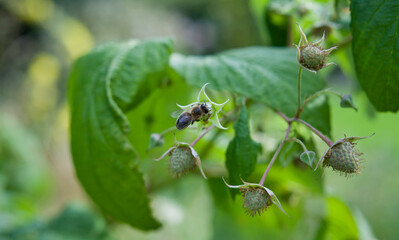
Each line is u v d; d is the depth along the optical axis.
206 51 1.32
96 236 0.31
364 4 0.22
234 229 0.35
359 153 0.22
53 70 0.97
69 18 1.11
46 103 0.96
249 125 0.23
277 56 0.25
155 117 0.29
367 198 0.65
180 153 0.23
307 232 0.32
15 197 0.35
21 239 0.31
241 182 0.23
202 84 0.25
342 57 0.31
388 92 0.23
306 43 0.22
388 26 0.22
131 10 1.35
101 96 0.25
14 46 1.05
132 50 0.26
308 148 0.24
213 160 0.32
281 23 0.31
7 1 0.99
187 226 0.42
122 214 0.25
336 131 0.40
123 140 0.24
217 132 0.29
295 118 0.23
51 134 0.94
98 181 0.25
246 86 0.24
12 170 0.46
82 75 0.26
